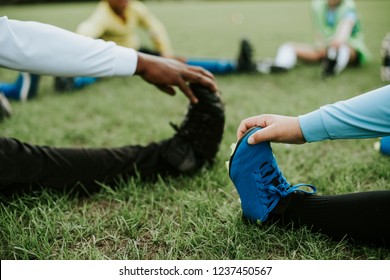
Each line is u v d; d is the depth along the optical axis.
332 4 4.58
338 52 3.97
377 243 1.24
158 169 1.74
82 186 1.62
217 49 6.04
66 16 12.80
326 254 1.27
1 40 1.34
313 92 3.29
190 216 1.46
